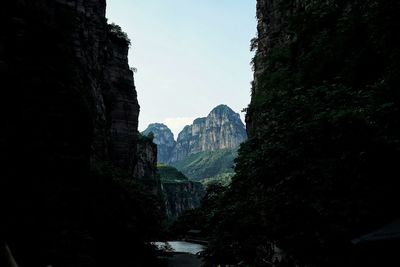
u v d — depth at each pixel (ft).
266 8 209.56
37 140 85.66
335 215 33.86
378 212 31.01
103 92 294.66
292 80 97.35
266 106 53.42
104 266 97.96
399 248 22.82
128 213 137.39
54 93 100.48
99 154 229.04
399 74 42.70
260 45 209.67
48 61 104.37
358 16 72.33
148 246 146.72
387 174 34.35
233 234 57.82
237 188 60.64
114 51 319.27
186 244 287.89
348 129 36.40
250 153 52.16
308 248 37.68
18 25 94.02
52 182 86.94
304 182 37.88
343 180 35.42
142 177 422.82
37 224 73.05
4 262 6.42
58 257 72.23
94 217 105.50
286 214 40.11
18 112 81.25
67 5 238.27
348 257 30.89
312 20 104.63
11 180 72.23
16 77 84.12
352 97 43.50
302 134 39.55
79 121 111.65
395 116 36.22
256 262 57.52
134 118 321.93
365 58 66.28
